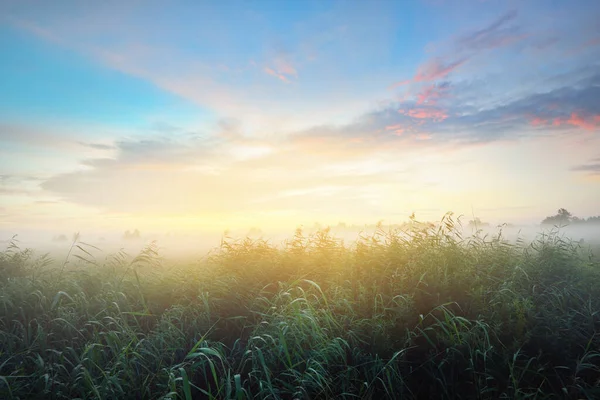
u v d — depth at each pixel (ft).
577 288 19.62
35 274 25.79
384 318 17.58
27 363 16.62
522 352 15.19
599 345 15.64
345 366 15.35
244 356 16.17
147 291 22.88
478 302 17.51
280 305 19.39
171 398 12.99
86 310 19.99
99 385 14.60
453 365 14.92
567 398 13.48
